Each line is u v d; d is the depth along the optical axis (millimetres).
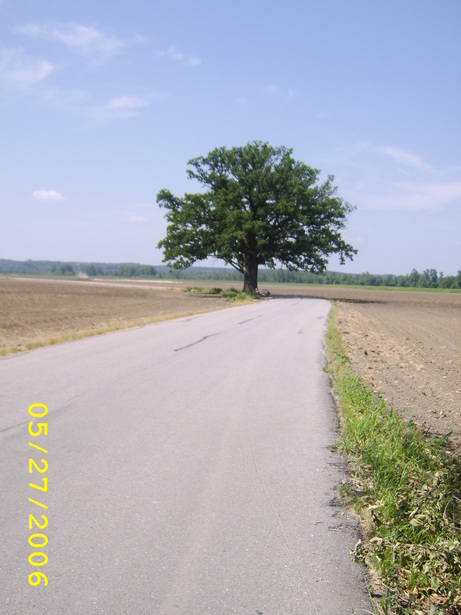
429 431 7926
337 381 11000
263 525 4520
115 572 3756
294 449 6547
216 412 8211
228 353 14531
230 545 4172
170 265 63062
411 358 17797
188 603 3439
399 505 4777
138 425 7359
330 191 61656
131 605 3404
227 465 5926
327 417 8102
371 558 4008
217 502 4945
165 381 10398
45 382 9852
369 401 8805
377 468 5746
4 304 41438
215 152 62500
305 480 5543
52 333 21375
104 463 5871
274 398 9289
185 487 5270
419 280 197750
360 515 4750
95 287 86375
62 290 71500
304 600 3516
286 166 60406
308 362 13508
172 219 62656
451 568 3949
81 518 4555
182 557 3977
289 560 3982
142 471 5668
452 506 4941
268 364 12930
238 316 29469
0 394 8781
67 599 3449
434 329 31969
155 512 4699
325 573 3834
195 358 13414
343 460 6207
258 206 60688
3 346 15695
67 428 7094
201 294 68312
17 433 6809
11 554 3969
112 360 12672
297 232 59125
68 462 5867
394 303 67562
